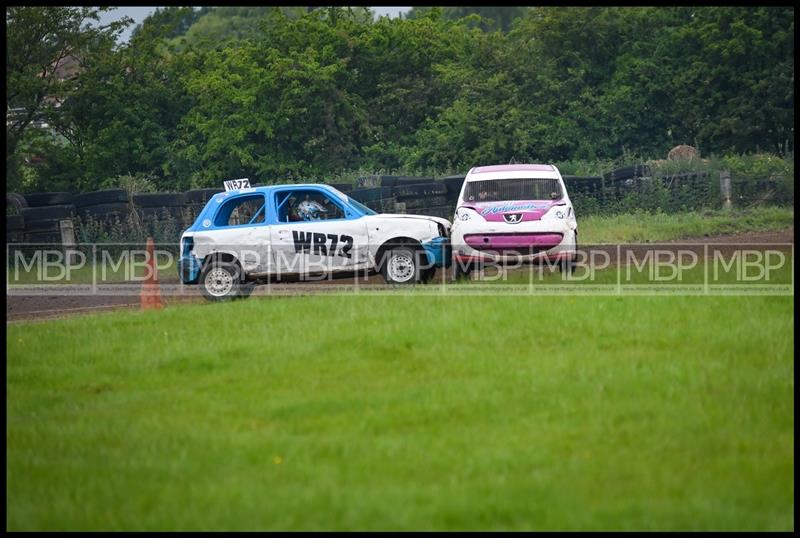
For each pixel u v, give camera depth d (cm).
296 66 13500
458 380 4231
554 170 7325
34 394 4409
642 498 2972
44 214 9544
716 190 10938
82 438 3744
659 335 4791
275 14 14238
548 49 14712
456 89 14325
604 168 12362
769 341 4594
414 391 4081
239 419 3869
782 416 3662
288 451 3456
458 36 15088
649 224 9738
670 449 3356
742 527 2766
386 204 9881
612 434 3503
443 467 3256
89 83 13238
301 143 13538
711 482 3081
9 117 12988
